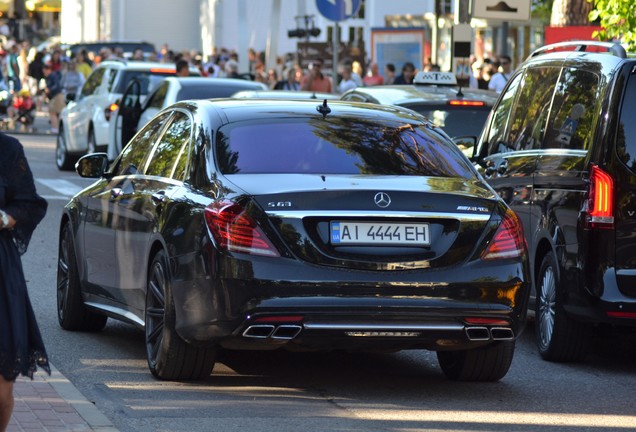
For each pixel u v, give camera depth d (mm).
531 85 28938
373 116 23891
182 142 23531
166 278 21891
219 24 136375
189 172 22469
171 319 21797
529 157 27703
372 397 21953
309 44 85375
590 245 24812
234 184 21266
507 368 23297
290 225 20562
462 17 52531
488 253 21203
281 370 24047
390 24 108250
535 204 26984
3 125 97875
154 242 22703
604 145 24875
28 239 15828
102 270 25672
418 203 21016
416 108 38094
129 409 20469
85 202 26953
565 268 25406
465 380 23656
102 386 22141
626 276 24688
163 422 19672
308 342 20766
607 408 21828
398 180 21672
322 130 22984
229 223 20641
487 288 21047
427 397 22109
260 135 22625
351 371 24266
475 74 74438
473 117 38125
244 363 24594
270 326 20406
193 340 21172
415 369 24734
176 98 52906
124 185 25078
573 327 25609
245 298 20406
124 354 25234
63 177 66062
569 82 26891
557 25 51344
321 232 20656
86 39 150625
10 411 15594
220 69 96375
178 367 22219
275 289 20375
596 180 24828
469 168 23172
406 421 20203
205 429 19297
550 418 20844
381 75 81500
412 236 20891
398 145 23000
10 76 103562
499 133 30156
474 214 21281
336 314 20469
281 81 80938
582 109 25969
